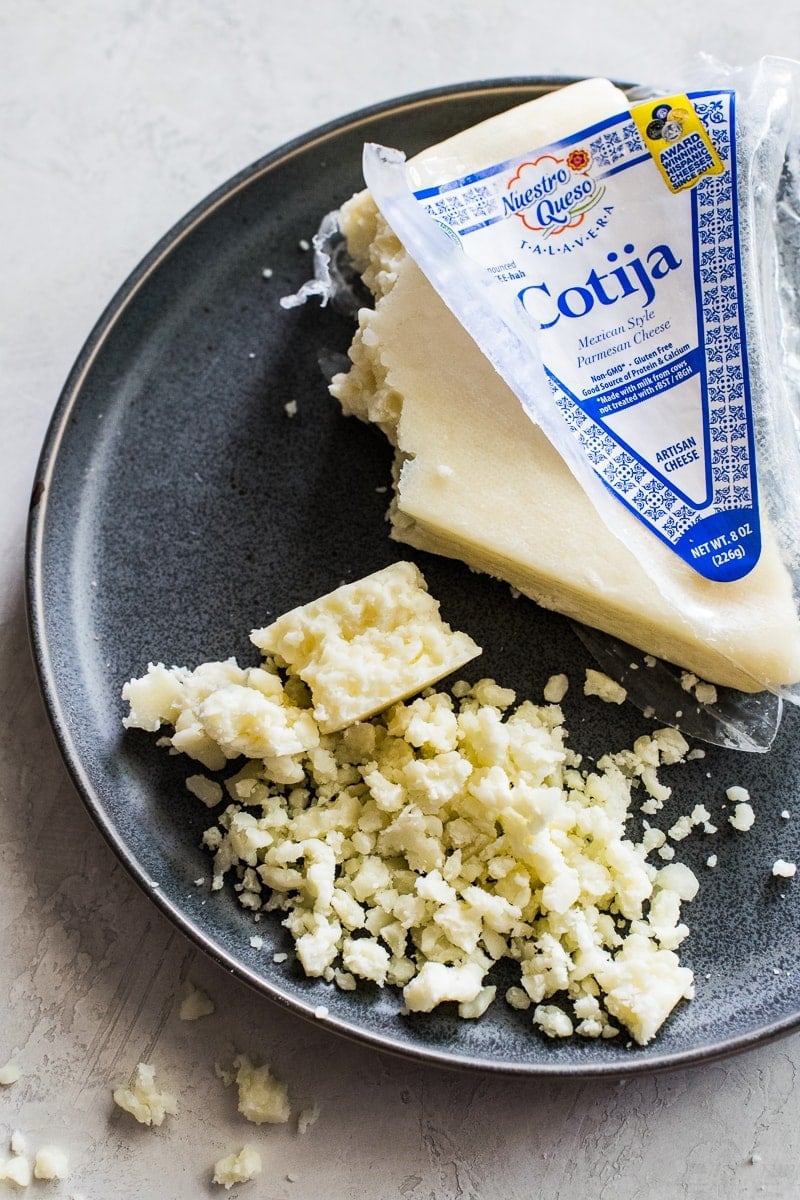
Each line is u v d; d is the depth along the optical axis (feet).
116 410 1.49
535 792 1.37
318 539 1.48
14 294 1.56
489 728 1.39
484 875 1.40
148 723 1.42
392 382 1.41
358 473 1.49
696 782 1.43
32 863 1.45
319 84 1.59
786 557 1.38
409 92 1.59
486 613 1.47
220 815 1.43
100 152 1.58
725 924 1.41
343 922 1.39
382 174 1.38
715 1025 1.38
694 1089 1.42
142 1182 1.41
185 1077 1.42
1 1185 1.41
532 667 1.46
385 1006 1.38
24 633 1.50
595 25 1.60
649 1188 1.40
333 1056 1.42
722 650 1.37
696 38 1.59
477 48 1.60
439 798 1.38
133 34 1.60
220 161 1.58
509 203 1.39
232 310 1.52
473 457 1.40
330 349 1.52
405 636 1.41
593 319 1.39
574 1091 1.42
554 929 1.38
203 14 1.60
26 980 1.43
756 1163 1.40
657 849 1.42
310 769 1.42
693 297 1.39
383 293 1.45
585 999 1.37
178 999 1.43
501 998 1.38
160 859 1.42
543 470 1.40
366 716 1.40
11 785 1.47
